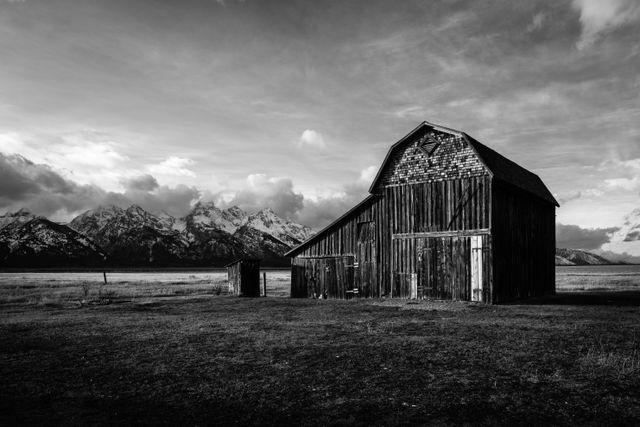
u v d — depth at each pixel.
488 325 17.70
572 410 8.32
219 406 8.84
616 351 12.70
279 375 10.79
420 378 10.33
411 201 29.78
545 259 34.97
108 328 18.62
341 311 23.98
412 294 29.17
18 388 10.16
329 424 7.88
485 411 8.32
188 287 50.88
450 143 28.53
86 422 8.20
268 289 50.62
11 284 56.69
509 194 29.22
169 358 12.72
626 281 62.12
